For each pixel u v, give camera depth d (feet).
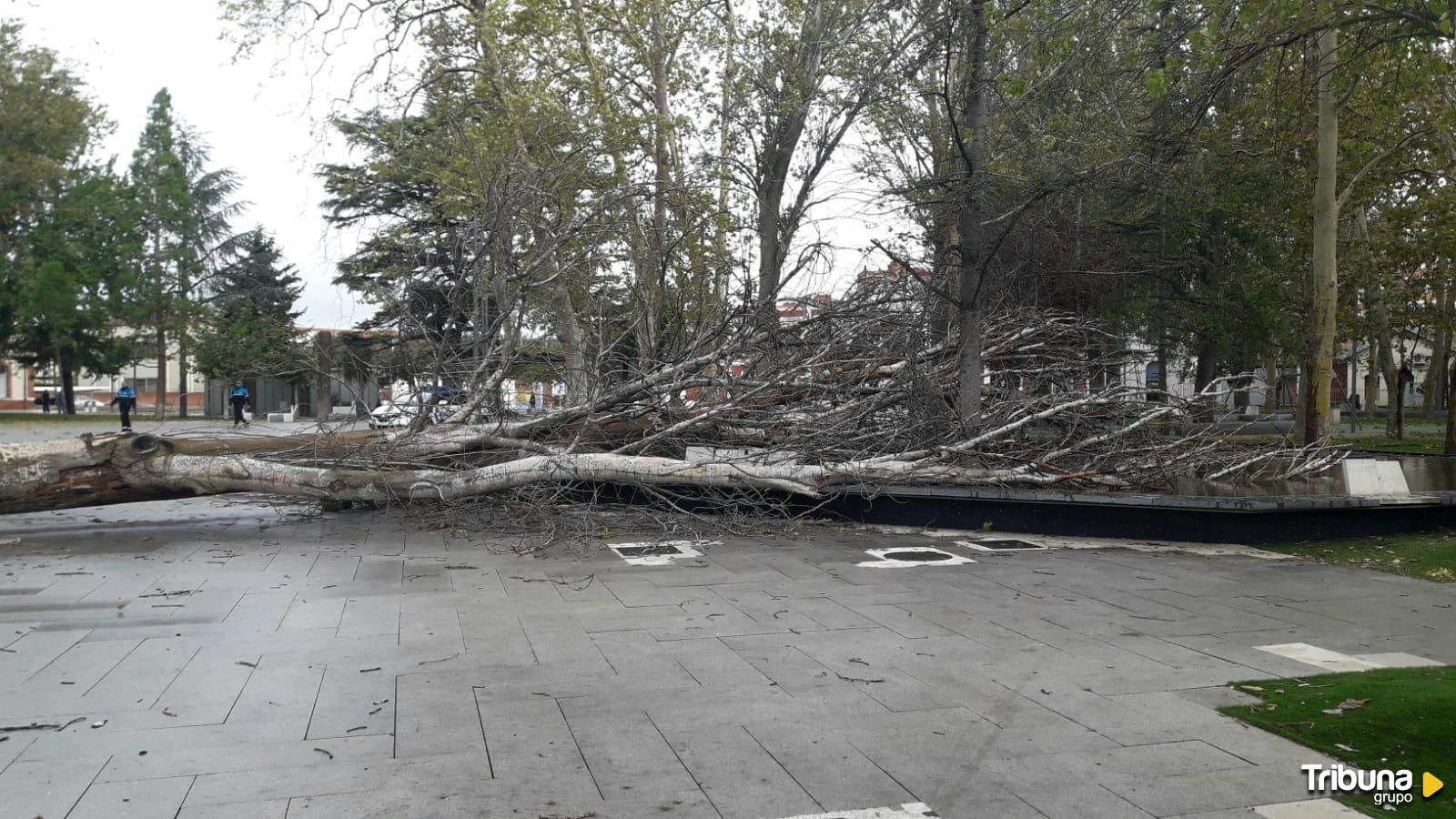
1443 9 27.37
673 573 28.71
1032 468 37.86
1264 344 72.28
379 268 60.39
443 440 40.45
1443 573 28.55
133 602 24.38
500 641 20.89
